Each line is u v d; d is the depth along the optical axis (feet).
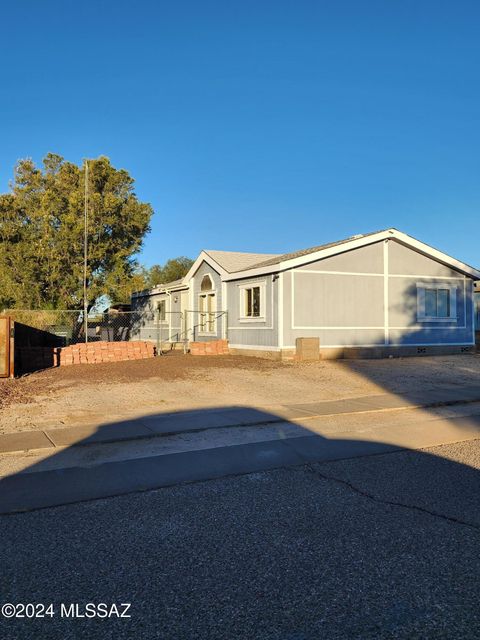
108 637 10.47
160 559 13.78
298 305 63.00
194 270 83.82
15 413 32.99
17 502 18.16
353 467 22.24
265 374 50.62
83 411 33.94
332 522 16.20
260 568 13.23
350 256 66.08
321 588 12.23
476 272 73.15
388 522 16.16
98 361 60.75
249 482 20.30
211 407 35.83
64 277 85.71
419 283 70.59
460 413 34.53
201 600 11.76
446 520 16.30
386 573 12.92
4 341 47.03
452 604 11.54
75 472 21.65
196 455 24.23
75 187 89.20
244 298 69.82
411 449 25.27
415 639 10.33
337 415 33.50
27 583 12.59
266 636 10.44
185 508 17.54
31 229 86.48
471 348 74.23
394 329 68.69
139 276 92.12
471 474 21.17
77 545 14.69
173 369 53.11
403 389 43.47
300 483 20.13
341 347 65.21
